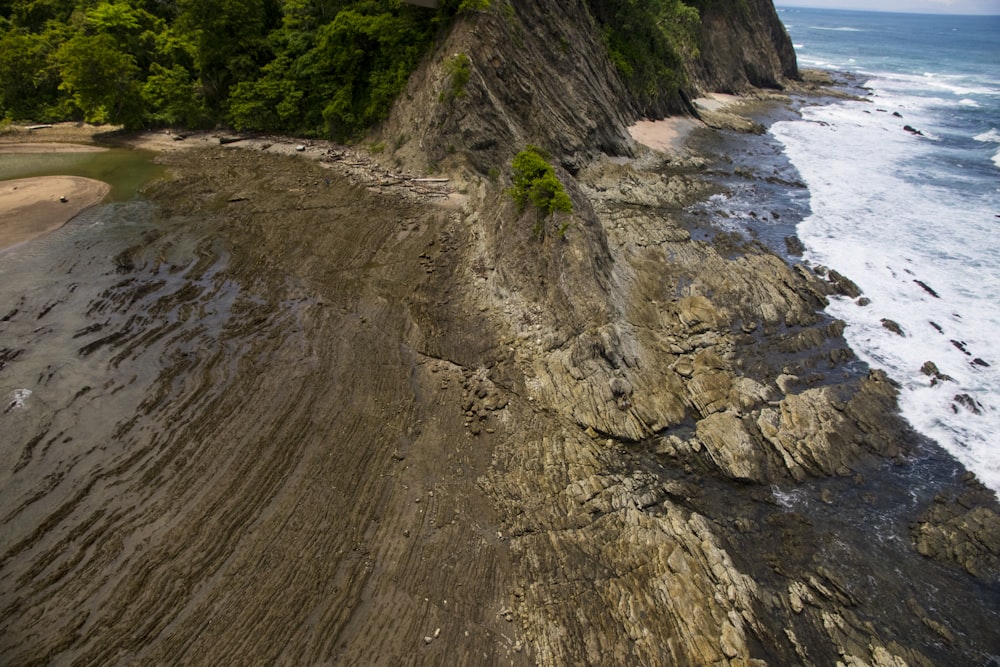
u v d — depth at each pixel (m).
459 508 18.41
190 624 14.73
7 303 25.77
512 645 15.05
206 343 24.12
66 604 14.94
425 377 23.30
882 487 20.12
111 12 46.72
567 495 18.89
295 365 23.19
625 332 24.98
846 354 26.02
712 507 19.25
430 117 38.75
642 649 14.84
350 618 15.29
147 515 17.22
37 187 37.06
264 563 16.23
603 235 29.92
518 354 24.28
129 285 27.56
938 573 17.42
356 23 41.69
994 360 25.53
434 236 32.22
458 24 38.97
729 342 26.39
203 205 35.38
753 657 15.07
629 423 21.73
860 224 37.34
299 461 19.27
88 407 20.69
